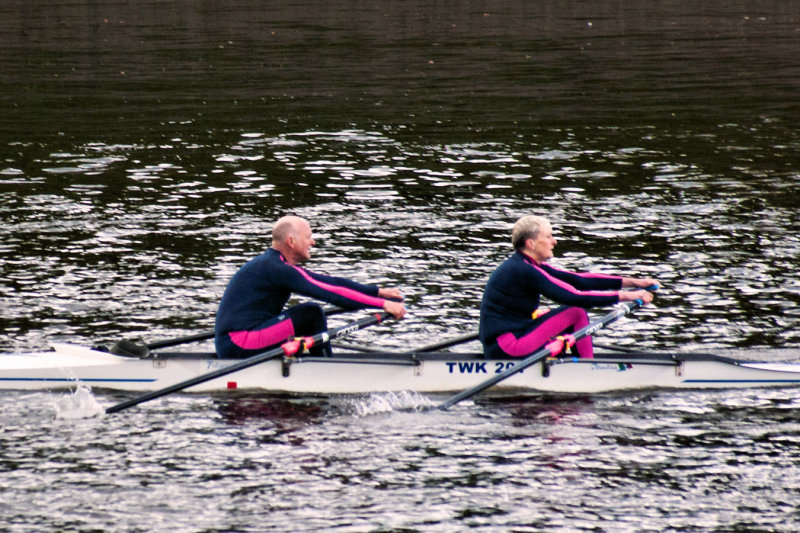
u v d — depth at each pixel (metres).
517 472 29.86
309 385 36.38
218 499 28.12
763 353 39.66
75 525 26.67
